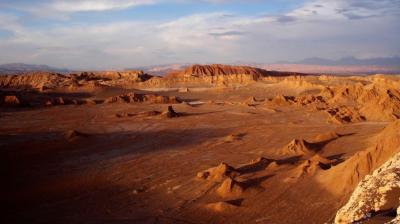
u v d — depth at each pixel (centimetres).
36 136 6494
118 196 3775
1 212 3428
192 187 3878
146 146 5909
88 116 8981
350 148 5069
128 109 10244
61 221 3225
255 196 3481
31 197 3800
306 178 3716
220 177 3969
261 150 5438
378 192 1823
